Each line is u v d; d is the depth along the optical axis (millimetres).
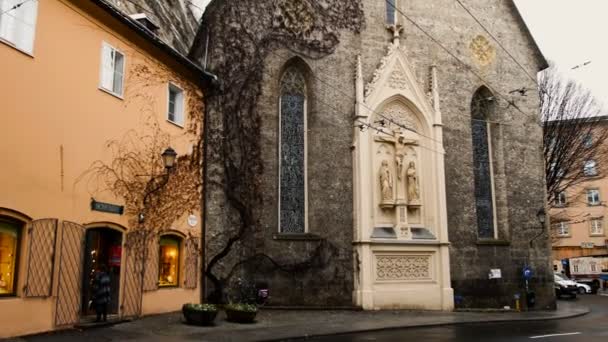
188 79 20484
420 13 27109
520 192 27875
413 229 24656
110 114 16125
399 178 24531
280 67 23516
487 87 28094
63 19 14484
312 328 16578
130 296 16422
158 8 27484
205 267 20469
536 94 29344
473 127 28094
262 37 23266
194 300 19719
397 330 17203
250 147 22172
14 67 12836
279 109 23844
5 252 12617
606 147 39344
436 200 24906
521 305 26266
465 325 19078
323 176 23406
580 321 21375
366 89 24625
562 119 37438
